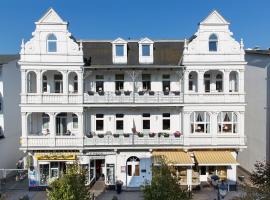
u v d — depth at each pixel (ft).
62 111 114.11
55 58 112.57
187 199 73.41
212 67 114.42
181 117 119.85
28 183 119.14
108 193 113.09
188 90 116.26
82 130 115.34
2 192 112.57
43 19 112.16
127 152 117.70
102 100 115.24
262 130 124.98
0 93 125.70
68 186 73.41
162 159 89.40
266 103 122.01
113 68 114.11
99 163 122.93
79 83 114.11
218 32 114.32
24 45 111.65
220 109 115.55
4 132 128.06
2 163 125.80
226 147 116.16
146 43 119.03
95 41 124.57
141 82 120.88
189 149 116.37
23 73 112.27
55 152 115.34
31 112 113.29
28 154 116.06
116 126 121.70
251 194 64.69
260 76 126.62
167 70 119.03
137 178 118.21
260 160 125.80
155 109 121.19
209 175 119.55
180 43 125.29
